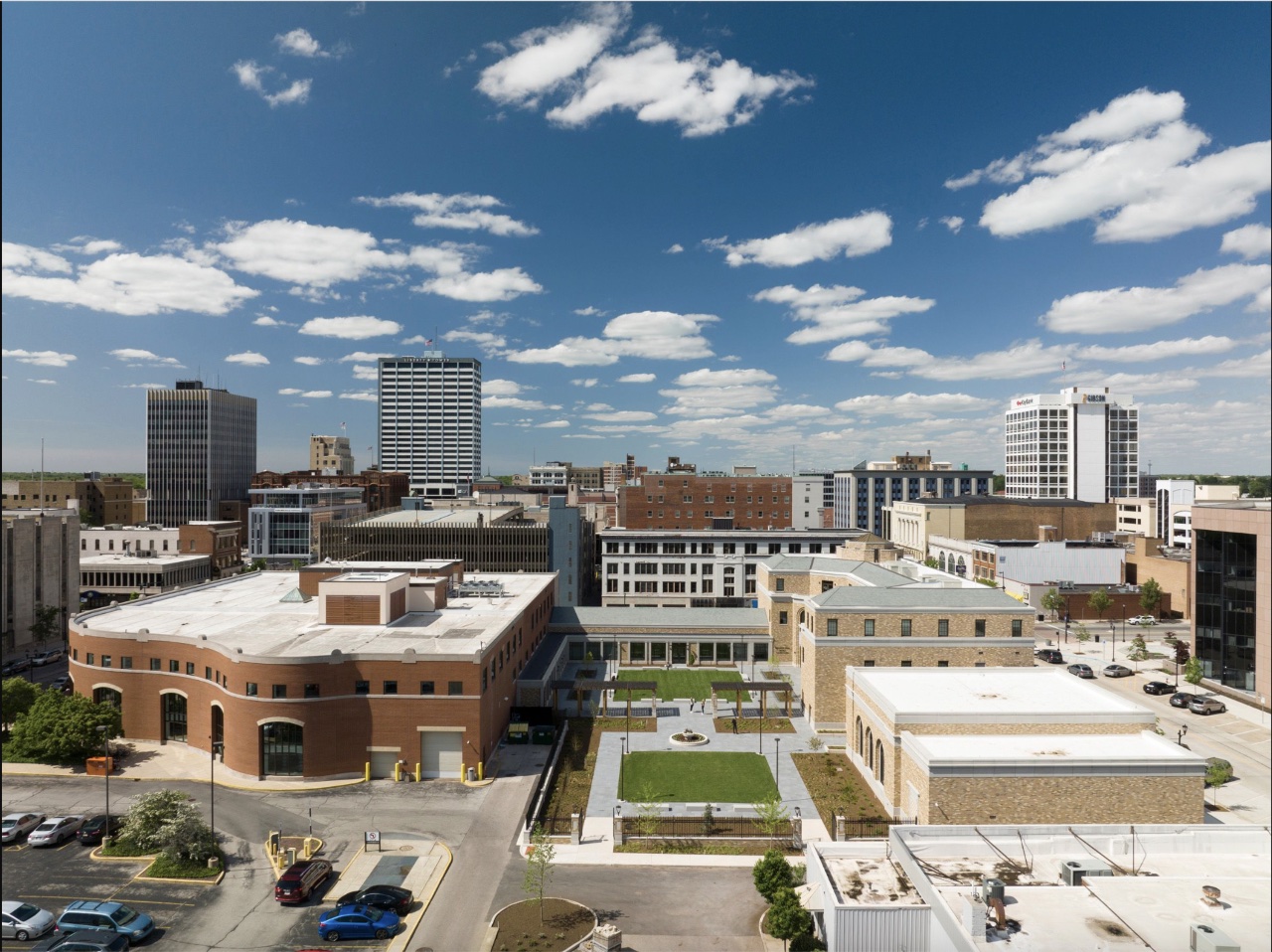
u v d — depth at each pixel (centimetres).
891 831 3825
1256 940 2597
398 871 4847
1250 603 8131
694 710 8481
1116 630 12375
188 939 4094
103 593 14475
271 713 6284
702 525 18775
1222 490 12144
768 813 5144
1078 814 4722
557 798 6000
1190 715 7869
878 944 3353
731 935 4141
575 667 10469
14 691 7200
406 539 14225
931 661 7519
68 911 4122
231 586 10525
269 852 5066
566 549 14325
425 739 6462
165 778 6344
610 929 3928
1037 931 2828
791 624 10631
